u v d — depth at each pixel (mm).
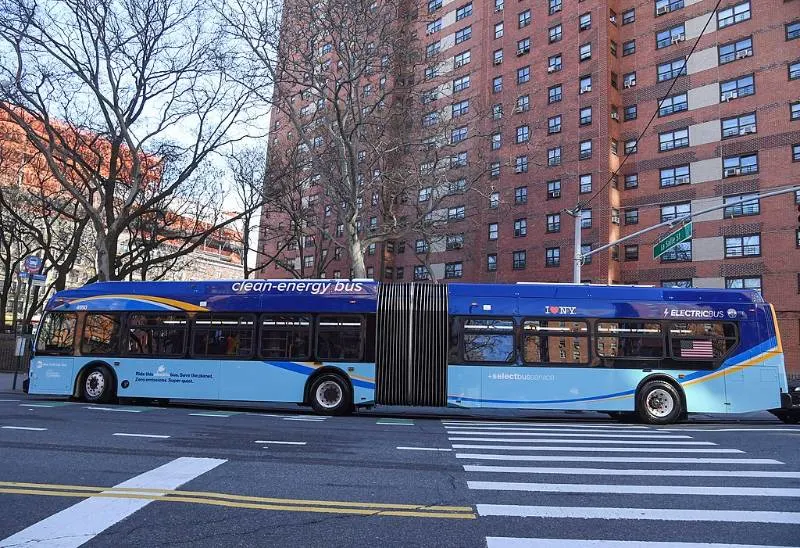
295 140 32250
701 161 36875
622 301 13523
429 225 28453
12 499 5367
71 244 35312
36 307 34812
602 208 39469
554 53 43562
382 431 10766
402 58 25672
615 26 42062
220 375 14078
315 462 7418
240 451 8078
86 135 28594
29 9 19891
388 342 13727
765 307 13367
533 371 13297
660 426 12562
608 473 7023
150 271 49000
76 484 5957
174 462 7172
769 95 34688
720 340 13219
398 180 26406
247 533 4543
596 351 13297
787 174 33531
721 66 36750
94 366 14734
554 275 41500
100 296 15062
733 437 10484
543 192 42906
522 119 44656
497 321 13602
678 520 5031
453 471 7039
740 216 34969
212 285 14672
